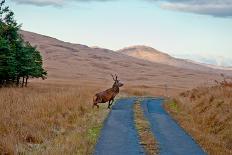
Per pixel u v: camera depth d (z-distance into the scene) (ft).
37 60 238.89
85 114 89.25
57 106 84.58
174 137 63.46
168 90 299.99
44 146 51.96
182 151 52.08
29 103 82.12
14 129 56.03
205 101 97.71
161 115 96.73
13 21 183.32
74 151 47.98
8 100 83.20
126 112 100.53
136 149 52.34
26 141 54.29
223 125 72.23
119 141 58.13
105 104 120.06
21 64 204.33
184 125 78.33
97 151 50.37
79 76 600.80
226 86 112.16
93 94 133.39
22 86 212.23
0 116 62.08
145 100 154.51
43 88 200.54
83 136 60.13
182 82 631.56
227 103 83.05
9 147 45.16
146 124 77.66
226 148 58.23
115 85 107.76
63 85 272.51
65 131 64.85
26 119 65.16
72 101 97.60
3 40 170.09
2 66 175.73
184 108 108.78
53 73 601.62
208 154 50.85
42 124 64.44
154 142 57.62
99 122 79.46
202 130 74.49
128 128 71.92
